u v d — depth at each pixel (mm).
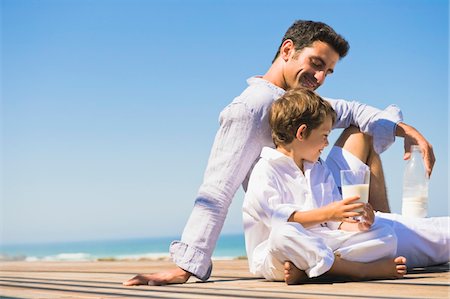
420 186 2594
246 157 2502
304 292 1872
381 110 2785
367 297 1699
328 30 2658
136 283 2383
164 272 2451
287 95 2438
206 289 2090
